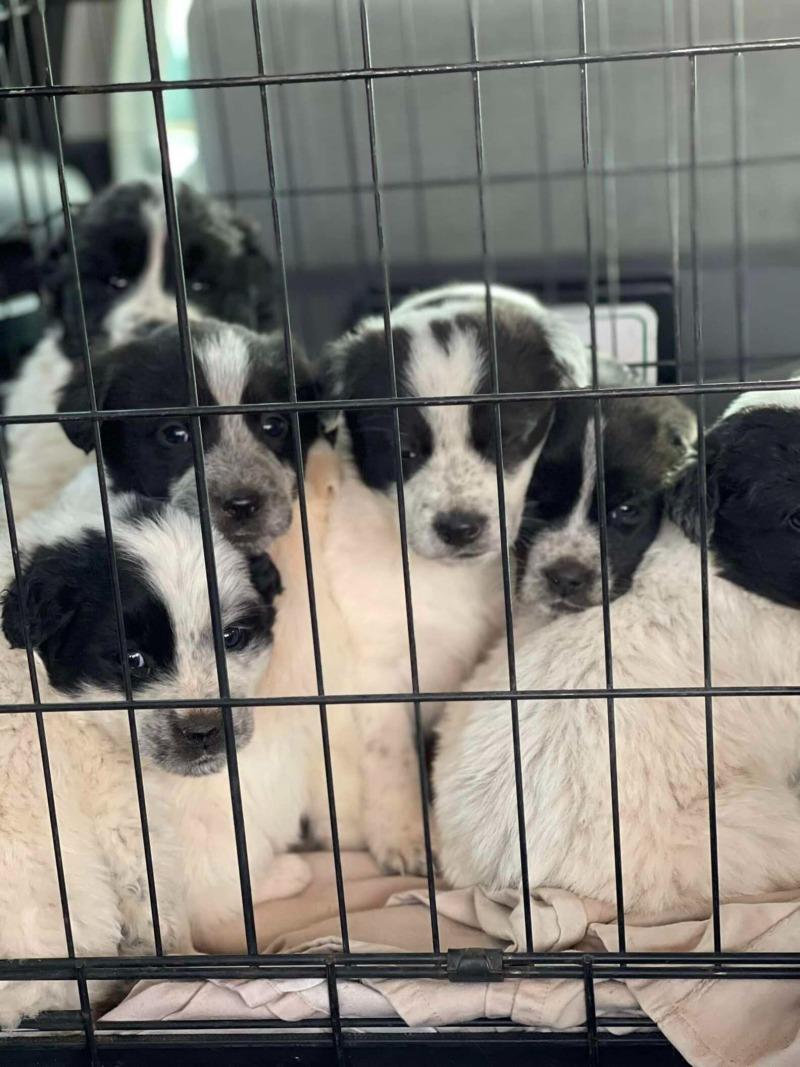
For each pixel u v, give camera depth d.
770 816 0.56
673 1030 0.46
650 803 0.57
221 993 0.49
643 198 1.08
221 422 0.67
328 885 0.63
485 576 0.70
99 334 0.89
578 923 0.53
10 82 0.96
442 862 0.62
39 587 0.56
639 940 0.52
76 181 1.16
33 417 0.45
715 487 0.60
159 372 0.68
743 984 0.47
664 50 0.42
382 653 0.69
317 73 0.42
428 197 1.12
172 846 0.57
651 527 0.65
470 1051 0.49
